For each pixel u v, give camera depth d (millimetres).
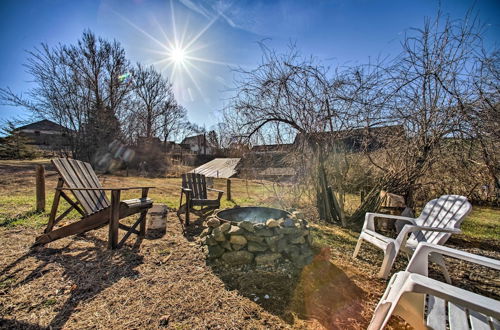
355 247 3059
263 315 1695
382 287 2143
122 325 1543
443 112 3877
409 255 2480
